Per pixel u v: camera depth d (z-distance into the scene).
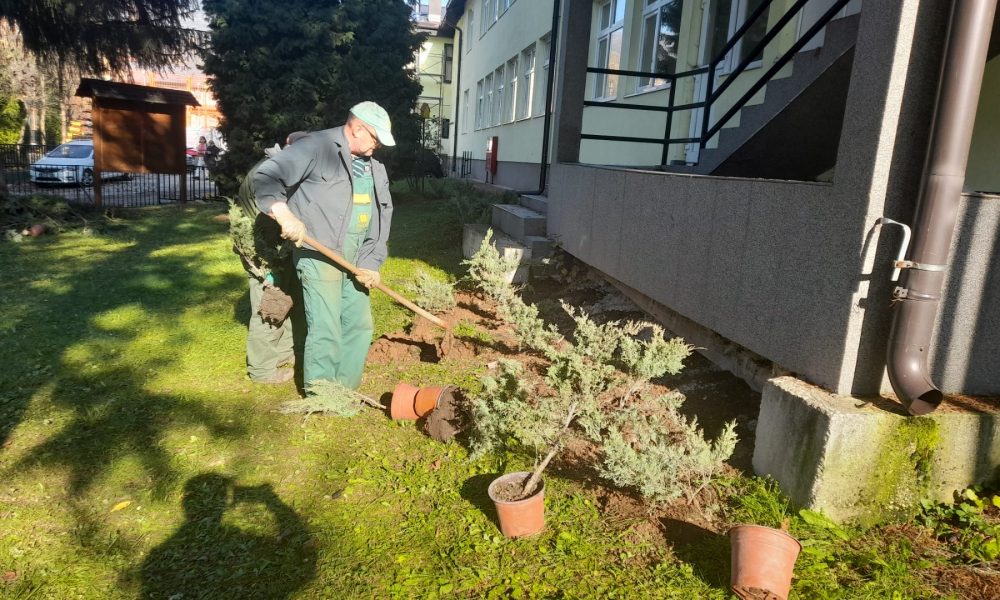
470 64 29.44
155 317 6.47
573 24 7.93
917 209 3.03
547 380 3.64
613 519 3.25
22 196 12.95
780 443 3.36
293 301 4.88
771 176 6.63
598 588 2.79
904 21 2.92
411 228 12.50
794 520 3.14
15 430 4.05
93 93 14.69
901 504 3.18
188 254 9.88
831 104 5.45
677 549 3.03
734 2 9.05
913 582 2.80
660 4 11.04
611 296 6.77
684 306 4.80
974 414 3.17
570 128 8.15
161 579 2.79
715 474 3.57
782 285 3.68
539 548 3.03
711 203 4.43
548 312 6.83
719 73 9.48
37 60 15.38
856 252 3.14
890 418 3.07
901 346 3.09
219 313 6.66
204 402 4.52
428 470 3.70
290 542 3.05
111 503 3.32
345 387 4.38
